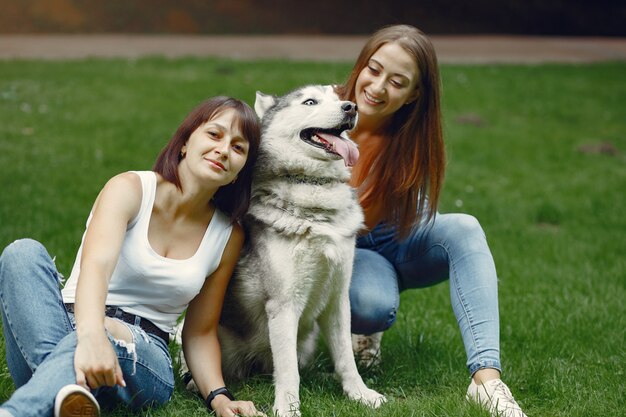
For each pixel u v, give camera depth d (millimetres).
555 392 3533
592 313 4781
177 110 10531
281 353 3338
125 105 10617
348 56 17234
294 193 3410
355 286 3764
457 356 4055
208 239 3213
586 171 9594
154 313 3133
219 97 3213
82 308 2658
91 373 2559
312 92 3559
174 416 3053
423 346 4160
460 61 16938
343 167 3553
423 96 3826
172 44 18234
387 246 4039
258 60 15078
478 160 9727
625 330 4512
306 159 3439
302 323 3623
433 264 3811
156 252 3094
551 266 6078
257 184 3512
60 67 13016
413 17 23344
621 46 21234
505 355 4090
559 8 24500
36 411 2457
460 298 3521
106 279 2773
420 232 3867
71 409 2461
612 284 5559
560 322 4598
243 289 3494
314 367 3838
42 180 7285
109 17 21297
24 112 9812
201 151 3080
